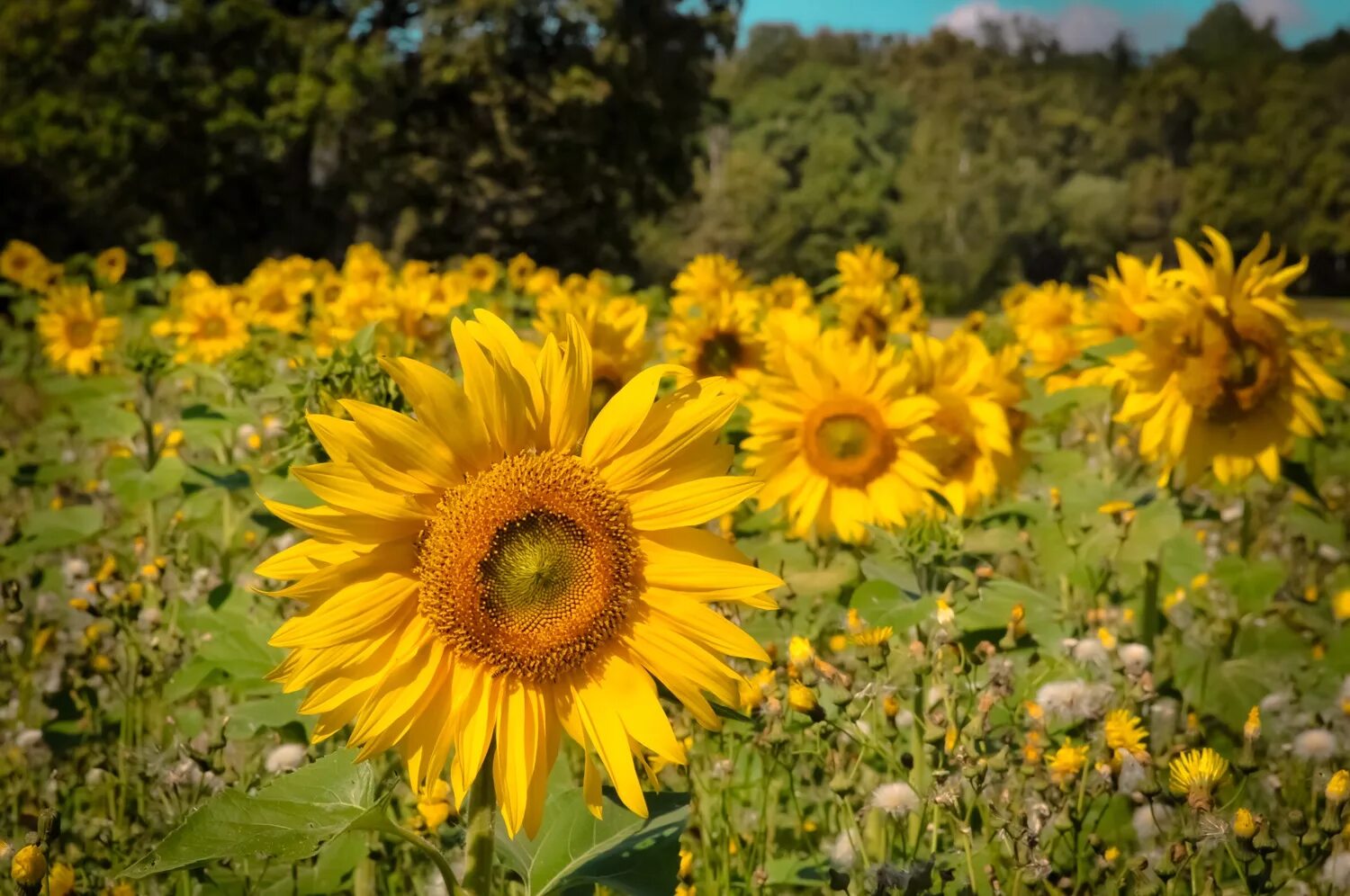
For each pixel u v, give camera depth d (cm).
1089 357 511
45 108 3566
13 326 1622
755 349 700
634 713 246
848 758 357
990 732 316
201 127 3759
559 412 253
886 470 510
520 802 237
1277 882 303
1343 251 8388
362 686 238
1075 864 325
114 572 441
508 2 3969
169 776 326
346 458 238
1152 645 456
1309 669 441
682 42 4312
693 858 338
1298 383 477
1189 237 8700
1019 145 9881
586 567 248
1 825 371
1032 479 639
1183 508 486
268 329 1080
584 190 4134
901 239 8906
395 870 346
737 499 252
